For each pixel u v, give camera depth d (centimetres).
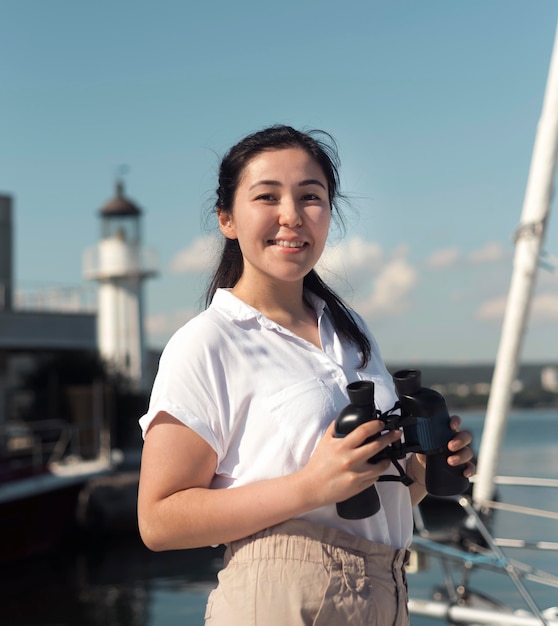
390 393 208
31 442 1878
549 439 4606
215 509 178
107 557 1548
